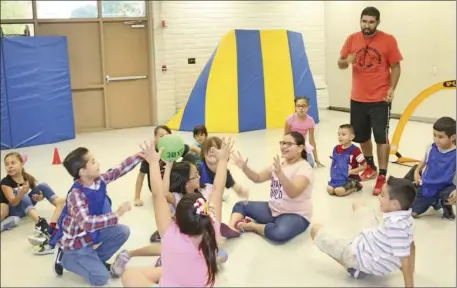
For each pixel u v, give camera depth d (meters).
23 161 3.62
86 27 7.67
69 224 2.58
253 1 8.68
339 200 3.99
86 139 7.05
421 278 2.66
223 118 7.18
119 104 8.05
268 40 7.42
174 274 2.25
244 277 2.70
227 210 3.78
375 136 4.31
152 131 7.70
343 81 9.21
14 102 6.36
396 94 8.34
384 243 2.47
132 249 3.08
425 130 7.12
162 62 8.14
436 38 7.59
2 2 7.22
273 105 7.43
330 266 2.82
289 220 3.15
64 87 6.84
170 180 3.04
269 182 4.51
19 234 3.42
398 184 2.42
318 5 9.30
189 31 8.27
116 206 3.93
